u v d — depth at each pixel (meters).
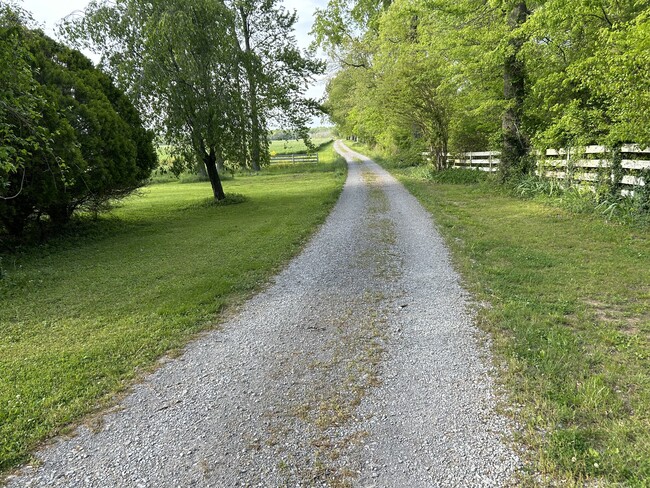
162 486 2.36
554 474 2.27
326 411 2.97
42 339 4.49
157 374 3.64
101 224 12.15
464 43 13.34
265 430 2.81
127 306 5.38
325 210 11.96
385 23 18.70
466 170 16.86
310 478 2.36
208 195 19.64
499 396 2.99
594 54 8.26
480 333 3.97
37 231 10.33
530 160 12.72
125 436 2.83
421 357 3.63
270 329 4.45
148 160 12.78
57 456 2.67
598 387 2.93
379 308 4.80
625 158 8.44
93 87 10.87
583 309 4.29
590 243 6.69
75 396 3.34
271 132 16.72
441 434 2.65
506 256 6.29
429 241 7.69
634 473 2.21
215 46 13.42
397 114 18.39
